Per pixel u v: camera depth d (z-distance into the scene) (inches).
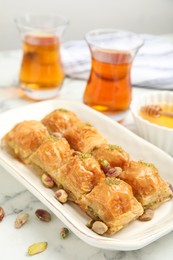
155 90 27.4
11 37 35.8
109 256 17.7
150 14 39.4
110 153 20.2
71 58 27.9
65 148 20.4
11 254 17.4
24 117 23.1
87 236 16.8
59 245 17.9
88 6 36.9
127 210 17.9
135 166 19.4
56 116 22.4
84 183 18.8
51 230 18.4
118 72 23.0
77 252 17.7
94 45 22.8
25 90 25.4
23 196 19.8
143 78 26.9
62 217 17.6
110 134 22.2
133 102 23.1
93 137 21.2
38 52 24.3
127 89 23.6
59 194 18.8
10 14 34.8
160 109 23.0
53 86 25.3
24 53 24.8
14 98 25.9
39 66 24.6
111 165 20.1
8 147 21.3
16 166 20.2
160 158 20.5
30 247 17.5
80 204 18.7
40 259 17.3
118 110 23.8
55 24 26.7
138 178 19.0
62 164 19.9
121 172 19.5
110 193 18.0
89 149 21.1
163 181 19.3
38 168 20.5
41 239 18.0
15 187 20.2
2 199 19.6
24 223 18.5
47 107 23.7
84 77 27.9
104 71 23.0
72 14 36.7
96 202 18.1
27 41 24.3
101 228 17.5
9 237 18.0
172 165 20.1
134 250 17.9
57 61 25.0
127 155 20.4
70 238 18.1
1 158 19.9
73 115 22.7
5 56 30.3
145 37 31.4
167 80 26.9
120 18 38.5
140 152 21.1
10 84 27.2
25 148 20.7
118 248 16.8
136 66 27.6
